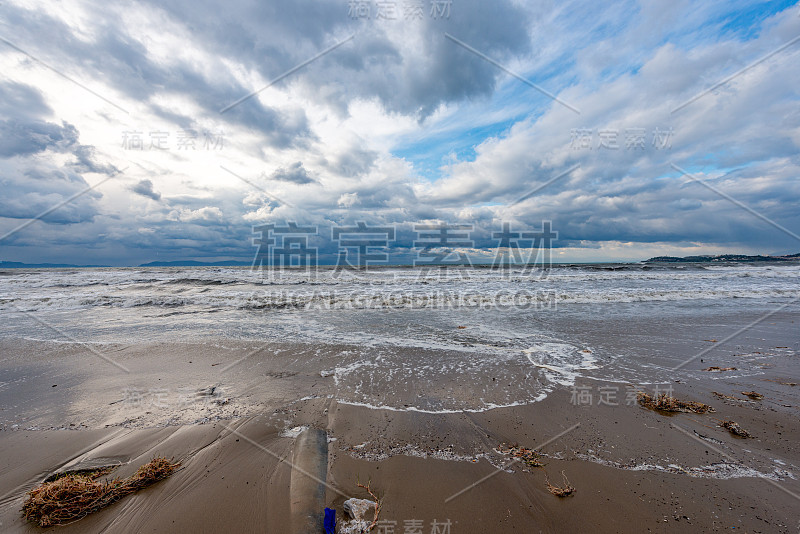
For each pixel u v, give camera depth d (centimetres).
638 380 548
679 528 258
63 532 261
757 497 288
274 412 448
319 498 294
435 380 552
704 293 1370
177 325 911
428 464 340
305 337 797
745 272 2253
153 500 293
